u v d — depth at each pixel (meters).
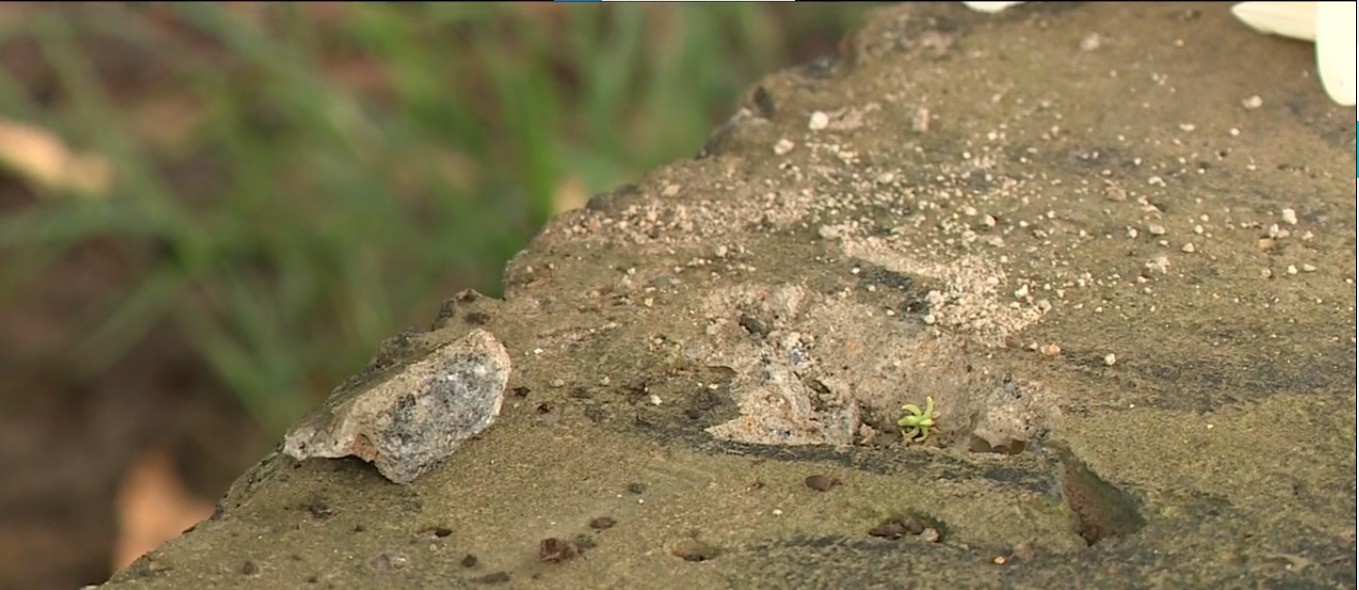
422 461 1.25
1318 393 1.27
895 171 1.36
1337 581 1.21
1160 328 1.29
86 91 1.88
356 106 1.84
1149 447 1.25
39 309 1.95
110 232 1.90
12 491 1.74
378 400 1.24
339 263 1.83
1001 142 1.38
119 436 1.82
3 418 1.82
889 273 1.31
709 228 1.34
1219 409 1.26
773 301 1.30
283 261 1.85
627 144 1.89
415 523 1.24
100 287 1.96
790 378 1.28
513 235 1.72
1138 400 1.27
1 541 1.68
